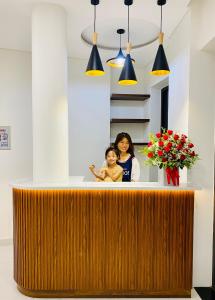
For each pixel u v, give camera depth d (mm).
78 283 2408
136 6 2379
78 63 4031
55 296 2434
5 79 3604
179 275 2424
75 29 2857
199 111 2543
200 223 2584
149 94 4258
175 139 2252
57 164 2488
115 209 2375
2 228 3662
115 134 4516
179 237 2406
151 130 4234
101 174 2910
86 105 4090
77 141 4086
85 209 2371
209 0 2273
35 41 2410
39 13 2365
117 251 2396
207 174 2572
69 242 2391
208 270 2604
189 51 2516
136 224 2385
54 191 2361
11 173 3680
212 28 2234
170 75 3105
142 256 2404
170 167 2297
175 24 2775
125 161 3215
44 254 2400
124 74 2281
